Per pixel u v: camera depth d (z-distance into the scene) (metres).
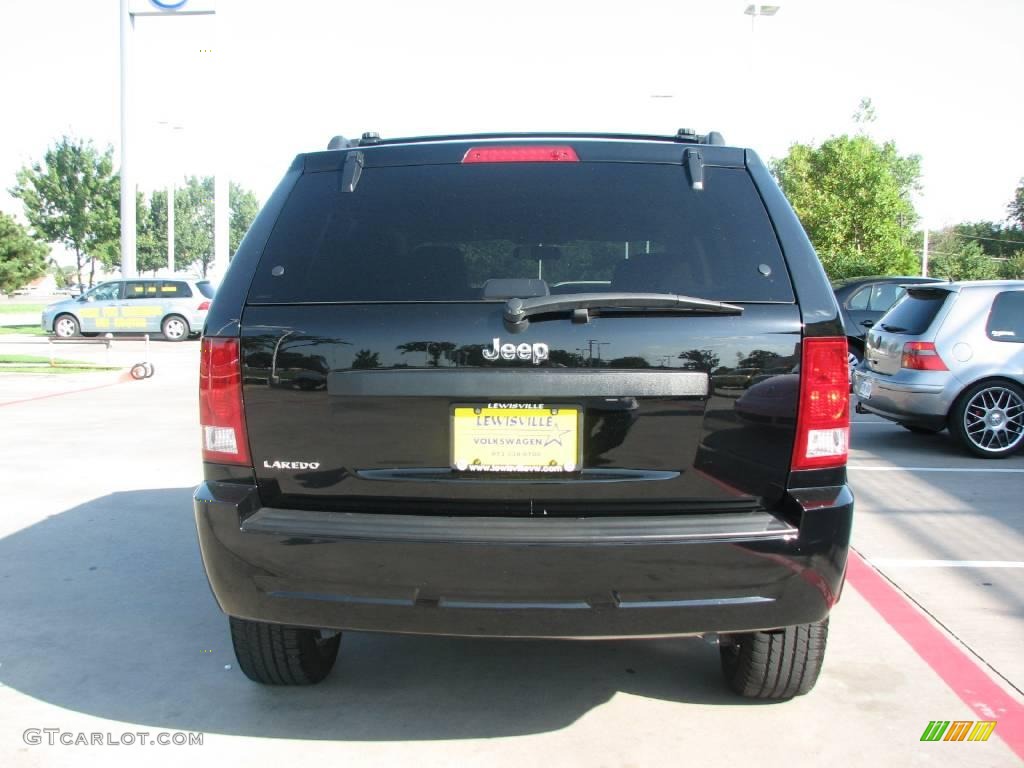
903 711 3.24
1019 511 6.16
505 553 2.54
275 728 3.13
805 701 3.33
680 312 2.62
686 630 2.61
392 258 2.79
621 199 2.87
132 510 6.13
